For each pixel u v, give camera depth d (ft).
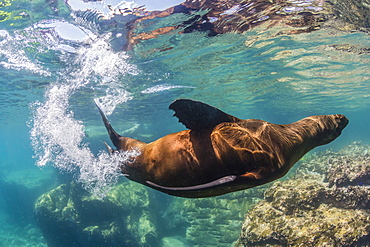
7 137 242.17
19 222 96.12
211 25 33.27
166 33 34.24
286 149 9.80
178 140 10.04
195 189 7.89
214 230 52.75
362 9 30.91
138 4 26.81
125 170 11.78
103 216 55.31
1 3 26.13
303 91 87.61
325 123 11.60
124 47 36.91
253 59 49.75
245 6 29.09
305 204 30.30
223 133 9.61
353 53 48.88
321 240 24.98
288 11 31.07
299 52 47.52
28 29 30.86
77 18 28.99
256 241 29.50
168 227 60.44
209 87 69.87
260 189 54.29
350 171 34.71
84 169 16.12
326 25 35.68
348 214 27.53
